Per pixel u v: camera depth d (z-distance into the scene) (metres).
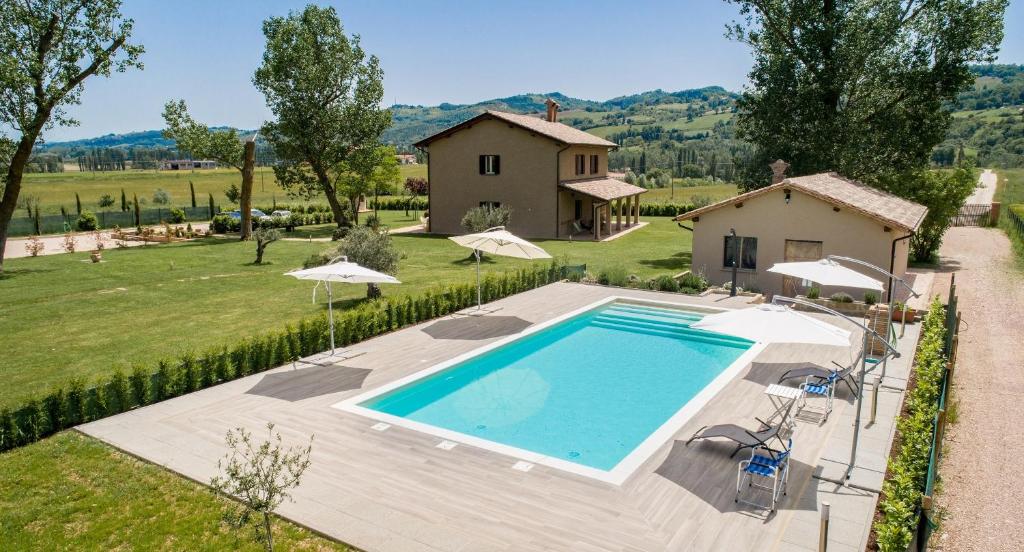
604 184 45.22
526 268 25.95
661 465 9.75
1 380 14.34
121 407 12.29
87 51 30.11
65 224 50.00
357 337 17.16
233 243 40.84
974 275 26.27
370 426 11.41
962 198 29.11
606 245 37.81
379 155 48.66
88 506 8.82
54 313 20.92
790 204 22.44
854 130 30.31
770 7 31.53
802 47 31.38
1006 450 10.43
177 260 32.94
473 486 9.13
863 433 10.88
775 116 31.78
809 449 10.26
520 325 18.75
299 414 12.00
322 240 41.94
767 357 15.35
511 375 15.41
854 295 21.59
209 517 8.49
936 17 29.02
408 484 9.21
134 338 17.83
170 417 11.95
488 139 42.22
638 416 12.78
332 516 8.34
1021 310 20.03
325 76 44.19
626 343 17.97
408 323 18.97
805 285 22.50
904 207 24.73
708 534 7.80
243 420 11.73
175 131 43.31
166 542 7.93
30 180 113.88
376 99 46.31
